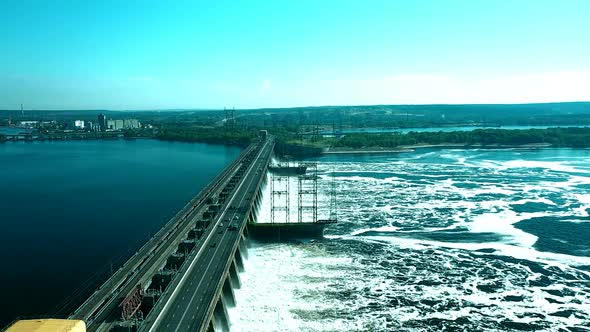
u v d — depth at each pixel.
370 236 169.25
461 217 193.25
